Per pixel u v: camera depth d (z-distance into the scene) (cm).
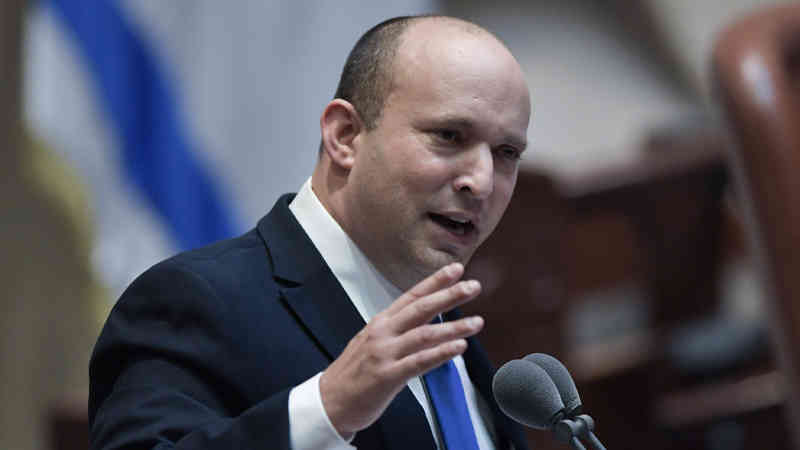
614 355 1628
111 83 1456
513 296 1217
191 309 547
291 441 469
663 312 1667
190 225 1497
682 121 2250
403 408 558
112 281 1477
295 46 1582
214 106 1528
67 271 1488
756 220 860
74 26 1447
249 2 1558
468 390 635
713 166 1647
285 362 546
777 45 888
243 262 579
